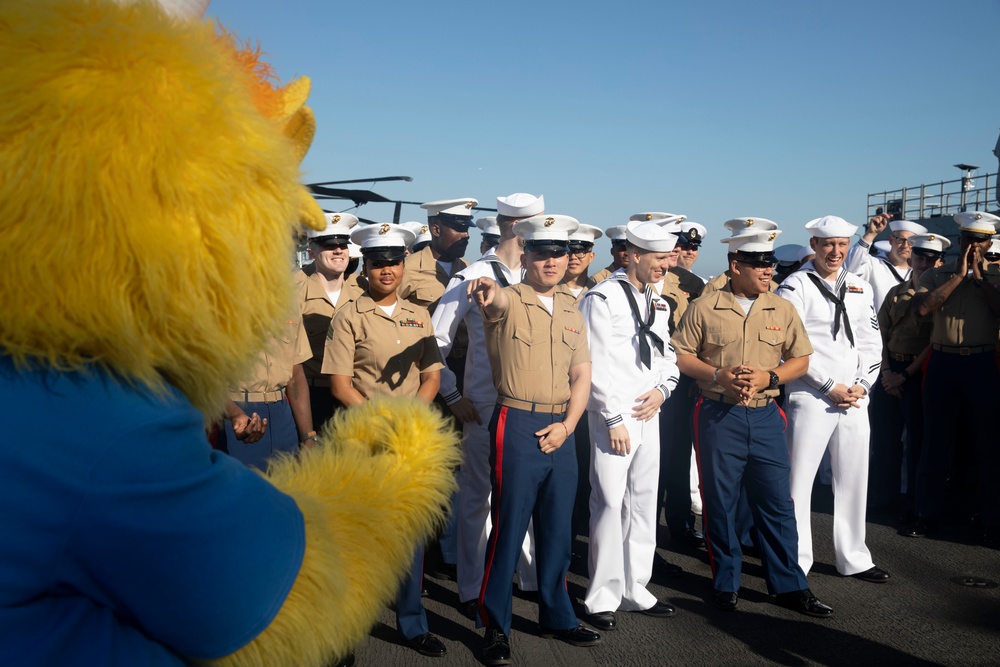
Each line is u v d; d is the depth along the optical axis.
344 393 3.71
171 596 0.69
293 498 0.83
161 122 0.69
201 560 0.69
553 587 3.76
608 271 6.51
